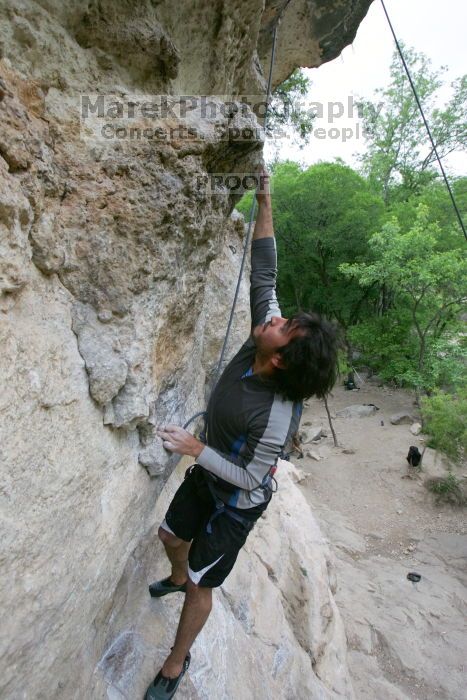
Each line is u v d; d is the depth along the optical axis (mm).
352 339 14773
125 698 1820
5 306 1046
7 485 1014
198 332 2365
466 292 11648
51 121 1280
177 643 1785
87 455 1336
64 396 1230
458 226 13688
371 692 5031
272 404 1453
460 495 9430
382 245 11992
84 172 1334
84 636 1500
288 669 3096
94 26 1404
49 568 1170
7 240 1011
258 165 2100
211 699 2105
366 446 11773
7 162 1044
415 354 13742
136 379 1521
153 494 2010
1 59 1127
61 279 1281
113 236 1377
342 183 15312
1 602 1019
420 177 19703
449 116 18375
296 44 3787
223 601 3006
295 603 4066
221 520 1642
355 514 9250
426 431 9773
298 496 5547
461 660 5711
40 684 1258
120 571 1763
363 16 3590
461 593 7000
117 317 1422
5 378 1018
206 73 2100
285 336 1379
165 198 1496
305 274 17047
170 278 1656
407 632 6082
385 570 7574
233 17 1981
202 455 1459
